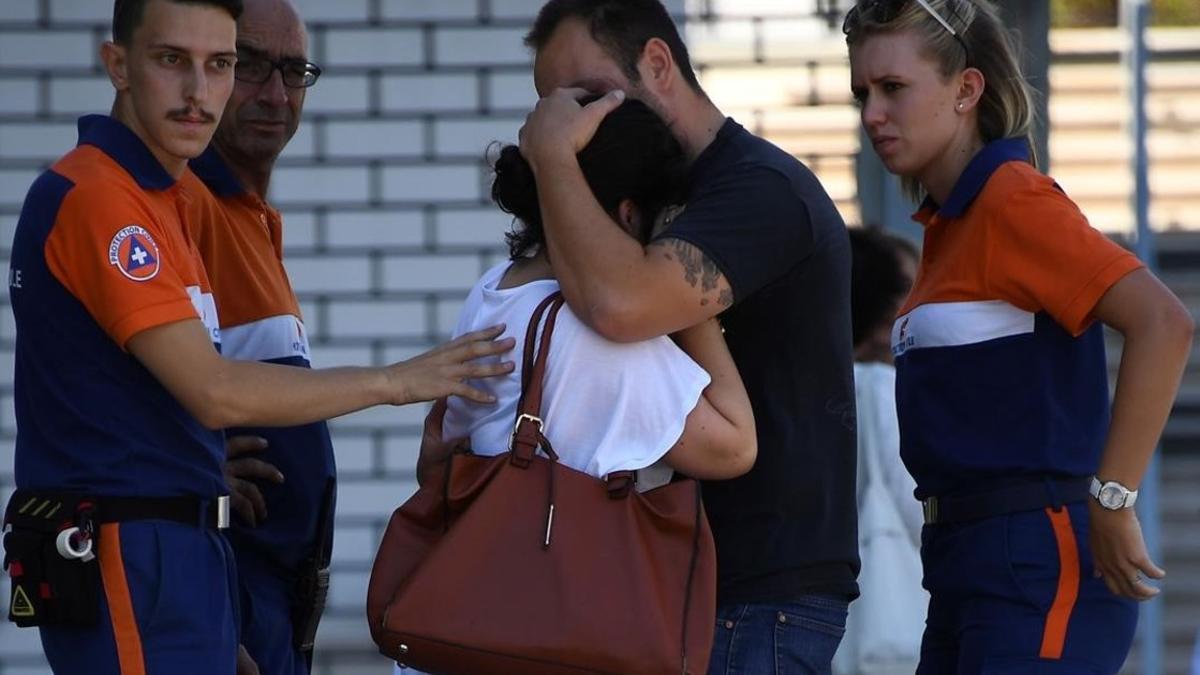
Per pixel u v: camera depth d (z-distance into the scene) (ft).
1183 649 92.68
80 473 39.88
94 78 74.69
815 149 80.33
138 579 39.70
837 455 42.22
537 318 39.04
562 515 37.55
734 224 39.78
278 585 49.29
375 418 75.10
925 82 44.19
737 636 40.93
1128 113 92.79
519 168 40.32
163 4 40.45
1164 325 41.01
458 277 75.25
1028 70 85.66
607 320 38.06
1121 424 41.42
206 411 39.55
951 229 44.60
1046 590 42.91
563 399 38.52
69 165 40.47
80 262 39.58
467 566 37.19
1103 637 42.88
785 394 41.45
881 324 60.44
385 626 37.04
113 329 39.42
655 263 38.55
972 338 43.60
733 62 80.33
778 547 41.14
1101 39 92.84
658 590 37.55
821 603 41.73
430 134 75.00
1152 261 98.02
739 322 41.55
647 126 40.06
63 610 39.42
